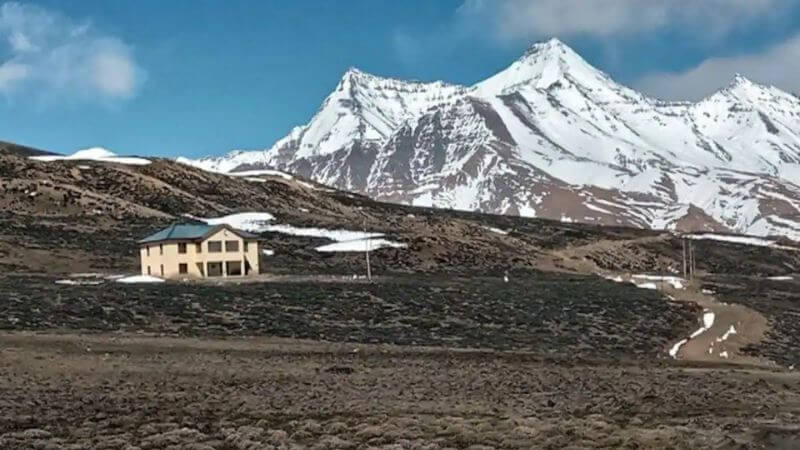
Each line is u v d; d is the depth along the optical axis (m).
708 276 164.38
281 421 27.30
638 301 94.38
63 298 69.38
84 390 34.91
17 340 50.16
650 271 180.00
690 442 23.41
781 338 78.88
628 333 74.75
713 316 91.00
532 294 93.31
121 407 30.34
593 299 92.56
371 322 71.31
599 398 35.12
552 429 24.94
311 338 61.84
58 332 56.16
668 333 77.06
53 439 23.55
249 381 39.34
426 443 22.88
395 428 25.06
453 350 57.84
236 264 110.62
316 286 89.00
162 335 58.41
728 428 25.94
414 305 79.75
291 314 71.44
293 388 37.12
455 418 27.14
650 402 33.66
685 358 63.97
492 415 28.53
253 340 58.56
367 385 38.84
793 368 59.28
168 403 31.62
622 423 27.09
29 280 88.12
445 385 39.44
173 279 98.06
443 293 88.75
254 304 74.38
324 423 26.52
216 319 66.62
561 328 74.25
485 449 22.16
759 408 32.19
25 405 30.33
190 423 26.53
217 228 109.38
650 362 57.03
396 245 149.50
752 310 97.31
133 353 48.38
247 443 22.80
